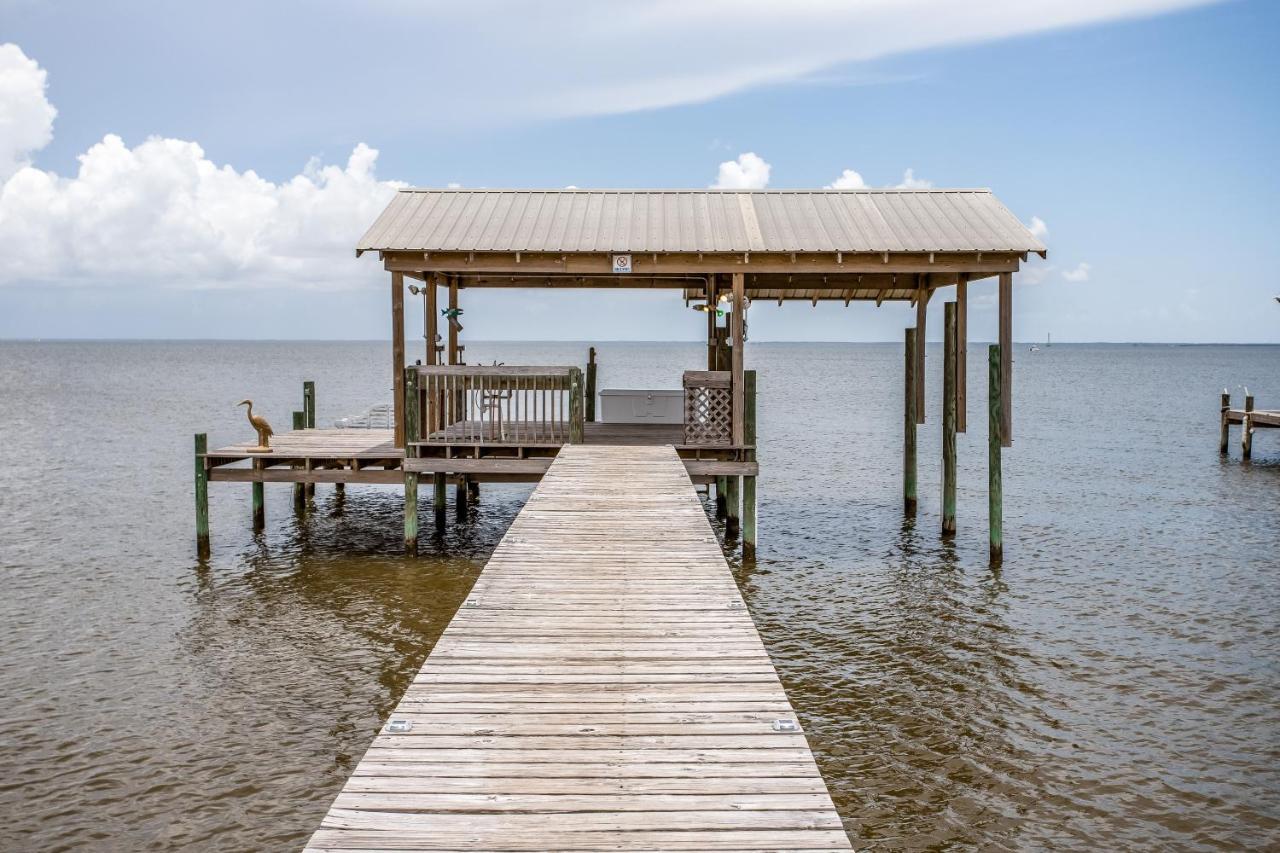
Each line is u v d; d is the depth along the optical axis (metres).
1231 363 152.12
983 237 14.58
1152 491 22.70
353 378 84.19
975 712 9.19
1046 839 6.93
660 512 9.90
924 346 18.66
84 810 7.20
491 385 14.73
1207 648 11.09
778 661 10.62
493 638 6.06
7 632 11.54
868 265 14.36
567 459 13.41
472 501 20.84
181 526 18.08
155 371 100.81
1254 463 27.92
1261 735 8.68
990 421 15.08
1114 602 13.04
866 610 12.61
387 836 3.60
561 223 15.43
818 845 3.57
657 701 5.02
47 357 162.62
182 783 7.63
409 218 15.42
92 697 9.43
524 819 3.74
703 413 14.60
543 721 4.75
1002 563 15.28
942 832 7.00
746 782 4.09
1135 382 83.50
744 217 15.73
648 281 18.02
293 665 10.35
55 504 20.44
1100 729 8.80
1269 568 15.02
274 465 17.31
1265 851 6.79
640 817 3.77
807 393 64.50
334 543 16.52
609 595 7.03
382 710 9.11
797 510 19.91
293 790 7.52
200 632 11.52
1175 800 7.49
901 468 26.59
